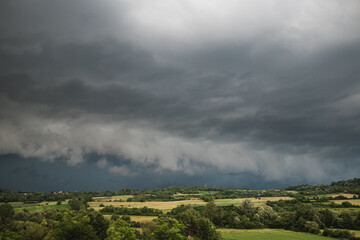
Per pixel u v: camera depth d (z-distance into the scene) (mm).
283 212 167500
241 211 171500
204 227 107250
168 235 73688
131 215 168125
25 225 97938
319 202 194625
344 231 119125
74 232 78312
